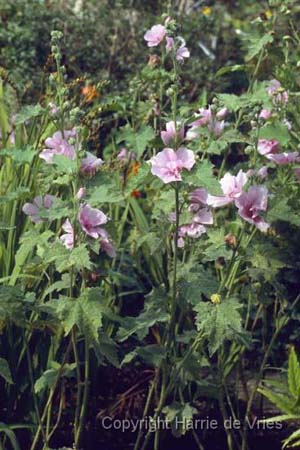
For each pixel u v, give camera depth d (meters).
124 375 4.64
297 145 4.20
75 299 3.39
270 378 4.80
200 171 3.44
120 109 4.64
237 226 4.09
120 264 4.43
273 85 4.46
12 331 4.01
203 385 3.98
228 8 9.27
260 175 3.83
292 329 4.83
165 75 4.68
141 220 4.60
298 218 3.62
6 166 4.39
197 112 4.42
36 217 3.73
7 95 5.36
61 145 3.71
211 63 7.70
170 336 3.77
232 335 3.61
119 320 3.60
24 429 4.13
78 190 3.46
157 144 4.28
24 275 3.72
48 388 4.15
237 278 4.11
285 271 4.36
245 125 5.56
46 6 7.82
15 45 7.46
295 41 4.75
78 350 4.32
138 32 7.67
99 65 7.54
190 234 3.79
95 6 7.94
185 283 3.70
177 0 8.55
